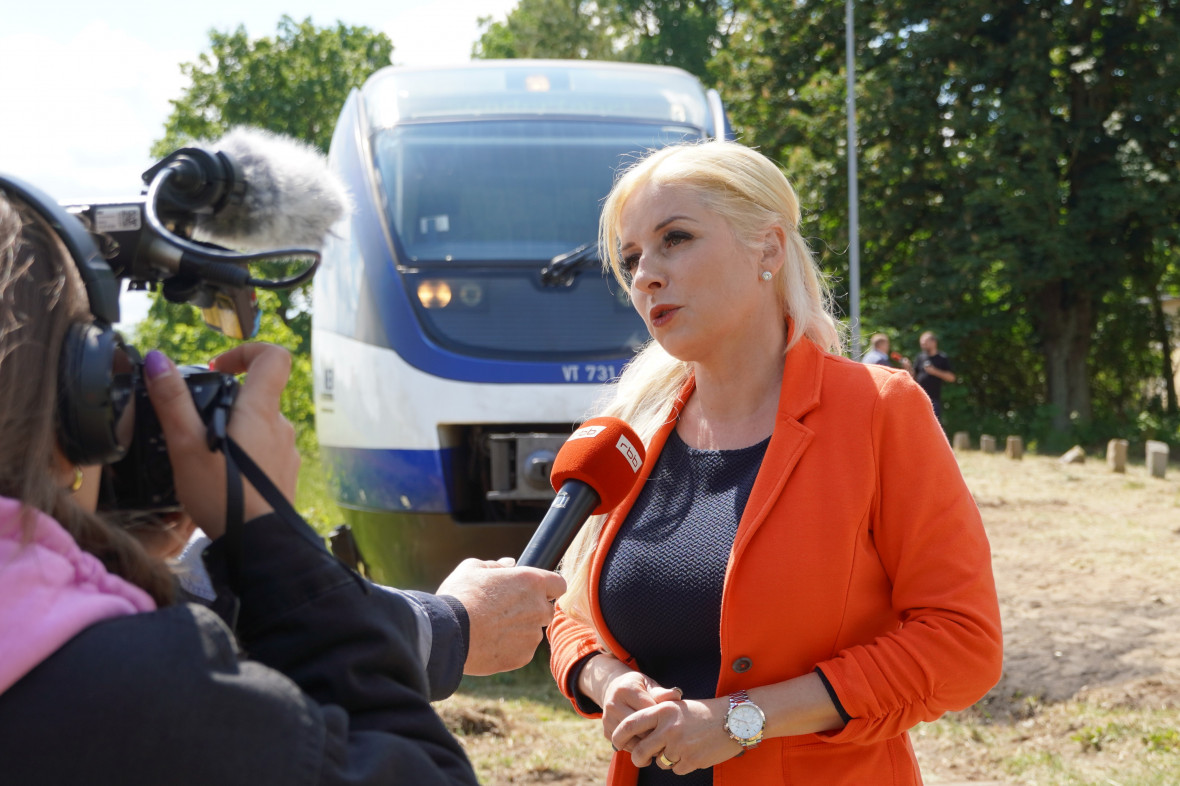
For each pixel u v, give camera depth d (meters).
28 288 0.96
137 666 0.90
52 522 0.94
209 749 0.90
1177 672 5.75
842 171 22.42
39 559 0.91
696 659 1.86
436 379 5.87
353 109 6.94
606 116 6.91
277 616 1.08
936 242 22.23
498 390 5.84
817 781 1.71
